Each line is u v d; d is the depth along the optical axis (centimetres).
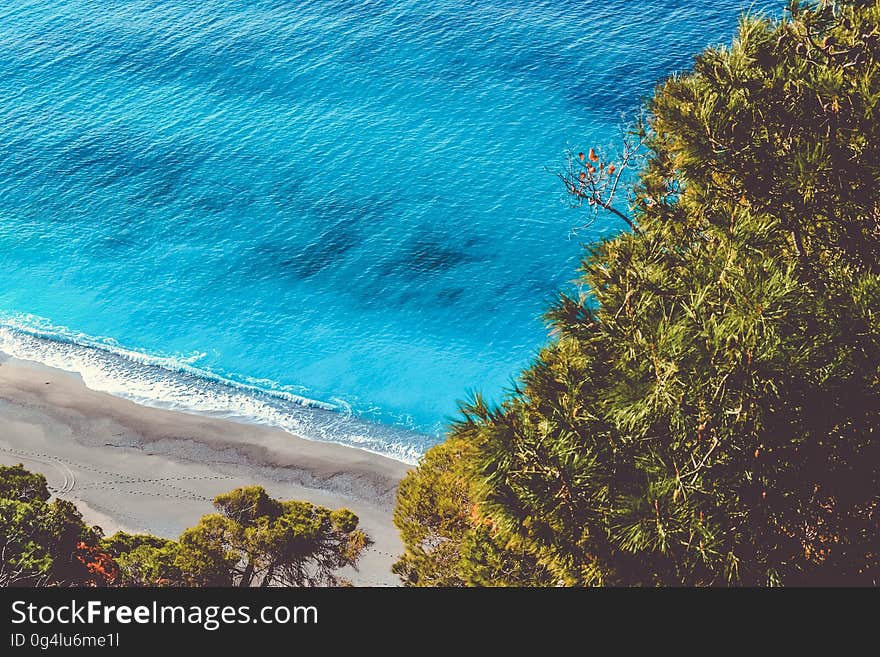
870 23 1080
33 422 4759
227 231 6431
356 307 5738
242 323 5706
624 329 948
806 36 1103
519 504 1012
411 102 7350
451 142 6869
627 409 891
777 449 920
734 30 7306
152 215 6662
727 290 902
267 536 2745
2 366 5262
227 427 4788
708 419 901
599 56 7338
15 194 6925
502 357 5350
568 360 1064
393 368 5312
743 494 931
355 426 4872
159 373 5275
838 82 1035
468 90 7331
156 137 7412
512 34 7744
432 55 7731
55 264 6281
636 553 991
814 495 942
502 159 6631
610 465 977
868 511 961
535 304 5603
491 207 6262
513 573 1481
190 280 6072
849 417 917
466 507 1914
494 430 1001
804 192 1048
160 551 2648
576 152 6519
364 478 4412
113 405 4925
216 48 8275
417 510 1969
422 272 5894
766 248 1023
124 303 5931
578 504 983
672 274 1000
